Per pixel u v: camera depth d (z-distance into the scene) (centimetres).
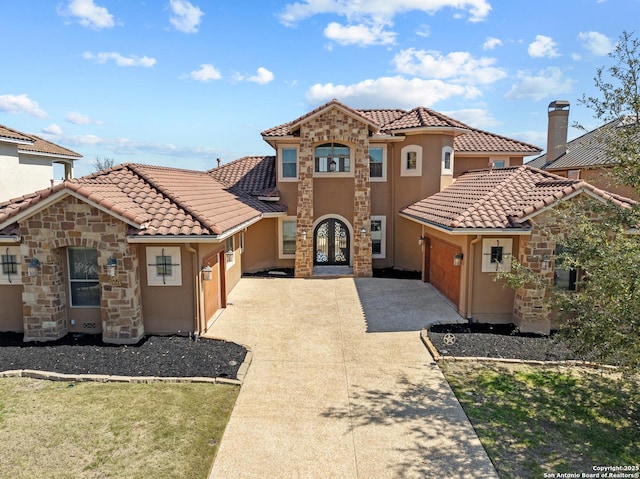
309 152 2209
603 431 891
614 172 1023
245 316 1609
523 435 873
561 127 3281
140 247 1331
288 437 866
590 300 927
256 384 1080
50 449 810
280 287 2052
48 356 1189
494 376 1126
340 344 1339
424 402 1000
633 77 945
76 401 977
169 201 1443
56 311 1305
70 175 3550
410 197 2366
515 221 1392
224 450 823
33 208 1241
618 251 868
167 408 956
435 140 2295
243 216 1775
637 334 809
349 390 1055
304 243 2239
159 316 1361
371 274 2250
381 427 901
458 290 1619
